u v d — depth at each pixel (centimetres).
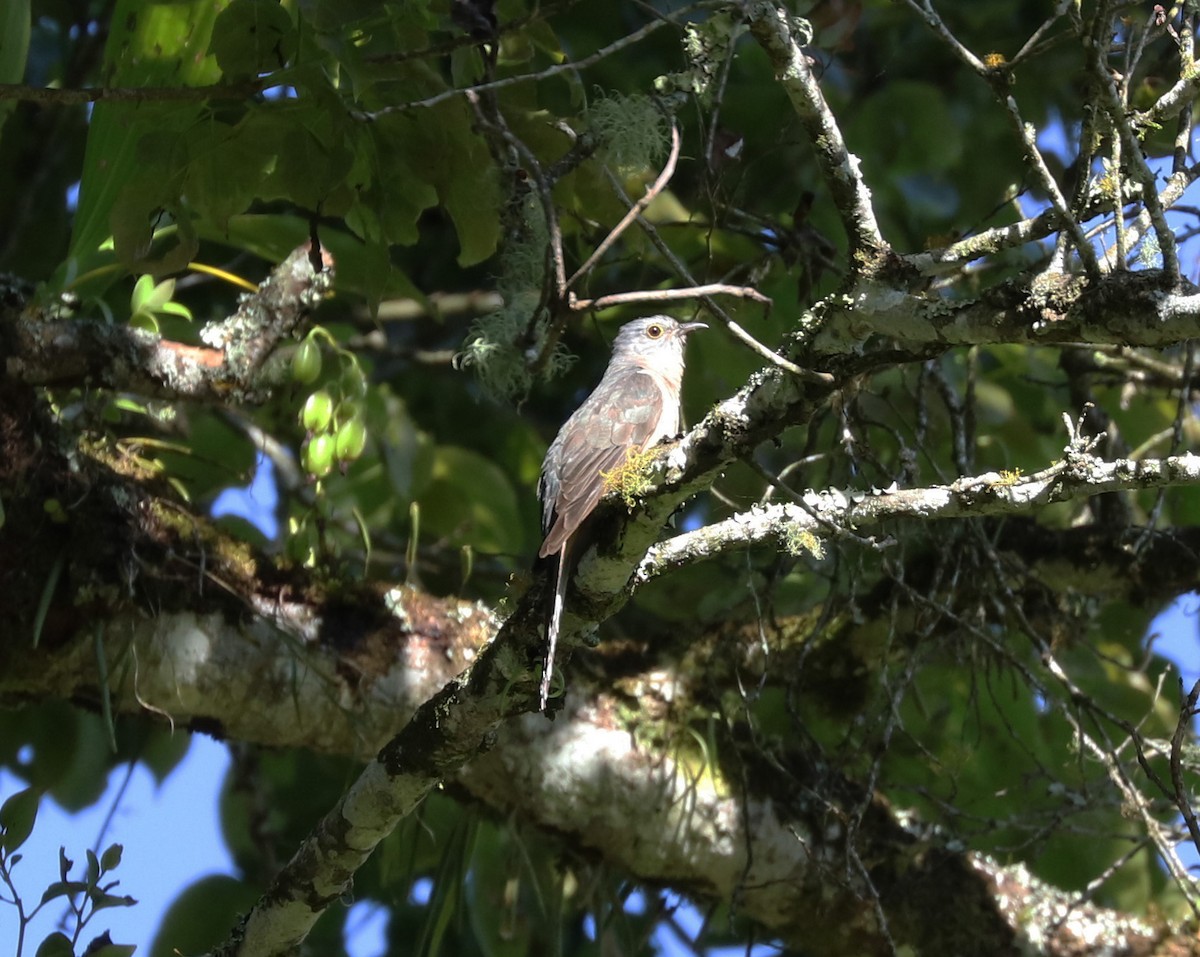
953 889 1070
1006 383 1395
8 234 1405
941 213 1333
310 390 1230
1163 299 572
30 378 913
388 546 1395
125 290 1285
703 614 1141
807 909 1046
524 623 768
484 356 991
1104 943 1069
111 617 913
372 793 819
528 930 1169
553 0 1041
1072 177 920
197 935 1177
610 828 1012
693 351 1313
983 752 1280
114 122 979
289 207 1361
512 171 995
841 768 1056
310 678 952
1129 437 1288
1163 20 710
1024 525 1100
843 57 1351
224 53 838
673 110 888
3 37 952
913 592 959
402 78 892
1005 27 1377
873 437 1266
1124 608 1319
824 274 1129
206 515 1010
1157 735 1270
